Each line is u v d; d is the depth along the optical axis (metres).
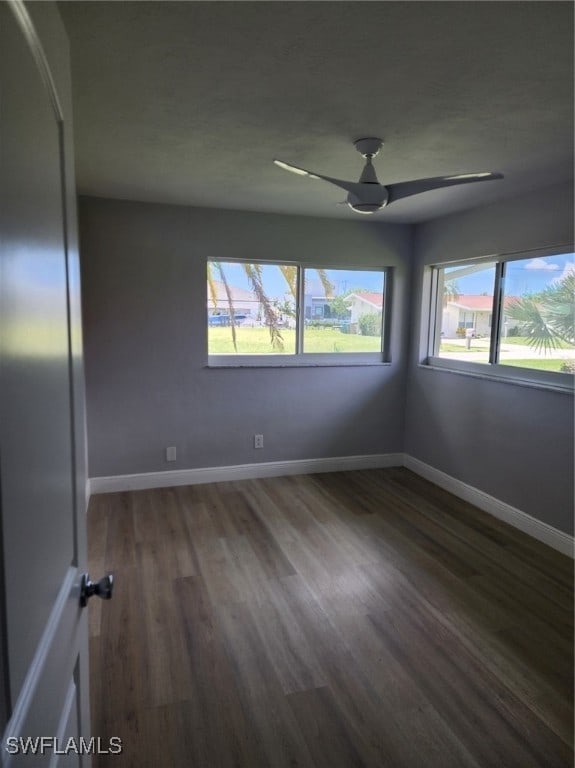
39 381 0.69
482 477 3.88
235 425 4.39
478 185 3.21
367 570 2.93
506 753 1.73
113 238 3.85
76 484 1.02
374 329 4.79
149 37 1.58
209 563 2.98
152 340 4.05
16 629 0.56
